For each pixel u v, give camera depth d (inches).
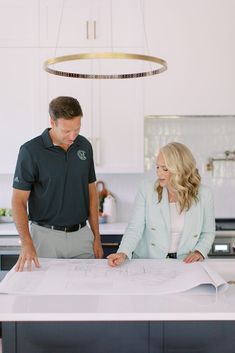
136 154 138.3
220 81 137.3
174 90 137.1
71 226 97.5
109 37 135.1
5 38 135.1
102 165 138.4
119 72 135.8
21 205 91.0
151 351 58.2
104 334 57.9
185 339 58.2
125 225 139.1
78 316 50.3
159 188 85.8
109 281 62.8
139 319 50.3
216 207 152.9
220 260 78.7
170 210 85.9
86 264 73.4
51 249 96.6
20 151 92.6
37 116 136.5
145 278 64.3
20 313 50.5
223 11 135.9
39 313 50.4
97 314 50.3
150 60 74.5
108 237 131.5
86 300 54.9
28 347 57.9
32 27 134.8
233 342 58.3
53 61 76.0
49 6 134.3
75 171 95.3
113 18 134.9
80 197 97.4
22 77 136.0
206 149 153.1
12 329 57.7
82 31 134.7
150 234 85.7
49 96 136.2
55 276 65.6
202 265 71.8
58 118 85.3
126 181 153.3
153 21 135.5
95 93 136.5
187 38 136.2
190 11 135.6
